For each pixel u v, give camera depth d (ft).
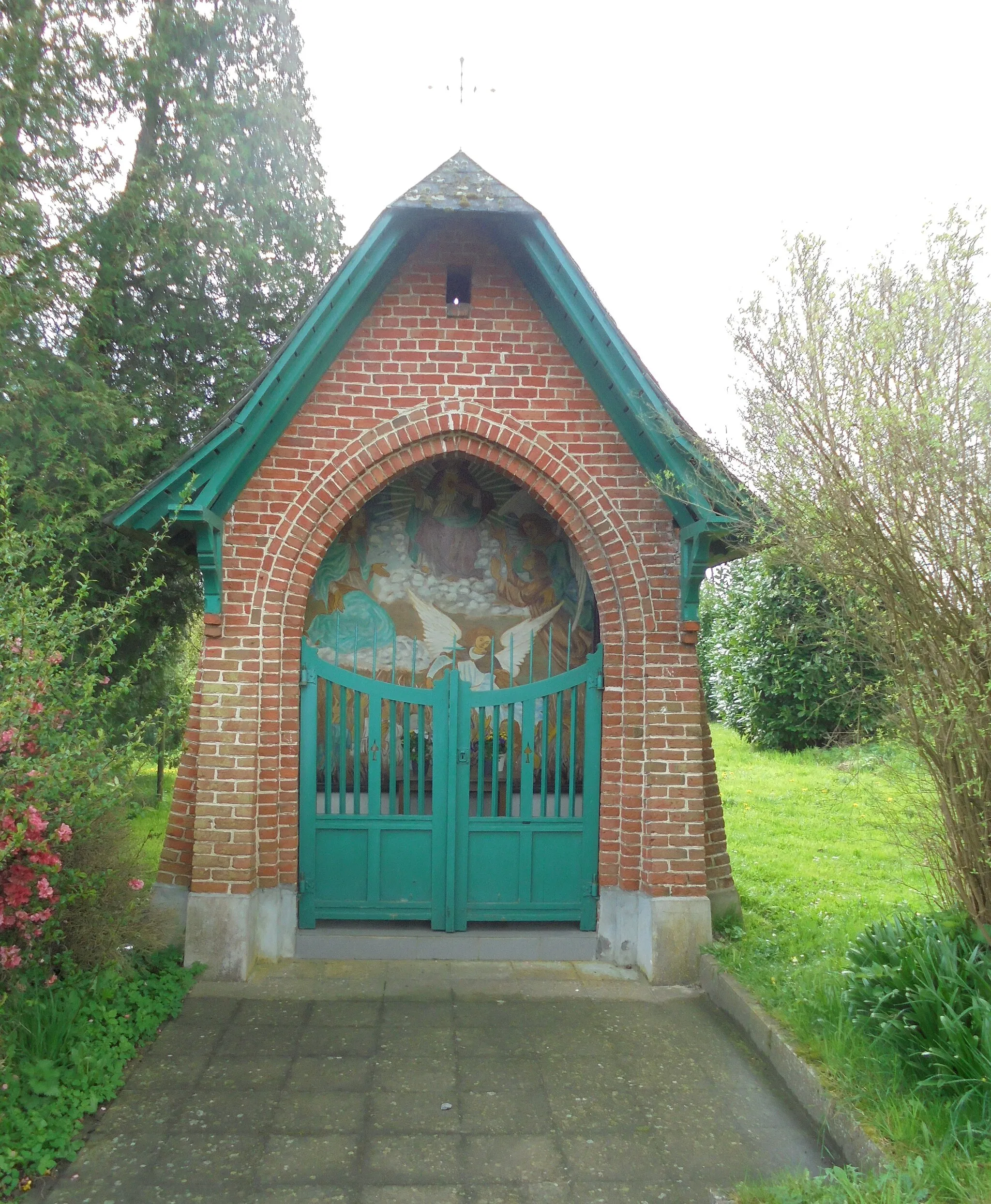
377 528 22.75
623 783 20.68
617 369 19.39
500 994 19.01
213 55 35.88
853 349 14.98
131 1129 13.65
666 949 19.86
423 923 21.49
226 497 19.62
